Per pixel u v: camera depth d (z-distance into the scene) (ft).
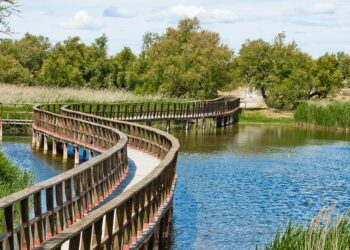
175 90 246.68
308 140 158.30
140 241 41.32
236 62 261.03
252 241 60.59
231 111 202.18
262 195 83.82
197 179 94.63
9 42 359.25
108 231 33.47
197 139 155.02
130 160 77.20
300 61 253.85
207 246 58.34
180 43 293.64
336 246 42.14
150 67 275.80
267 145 144.87
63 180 39.75
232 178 96.63
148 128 82.69
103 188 53.01
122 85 289.94
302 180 96.73
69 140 101.55
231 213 72.38
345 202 80.94
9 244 31.65
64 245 36.70
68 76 261.03
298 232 46.78
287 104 242.17
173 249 57.16
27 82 253.65
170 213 60.03
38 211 36.14
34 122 124.06
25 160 102.94
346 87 347.97
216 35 270.67
